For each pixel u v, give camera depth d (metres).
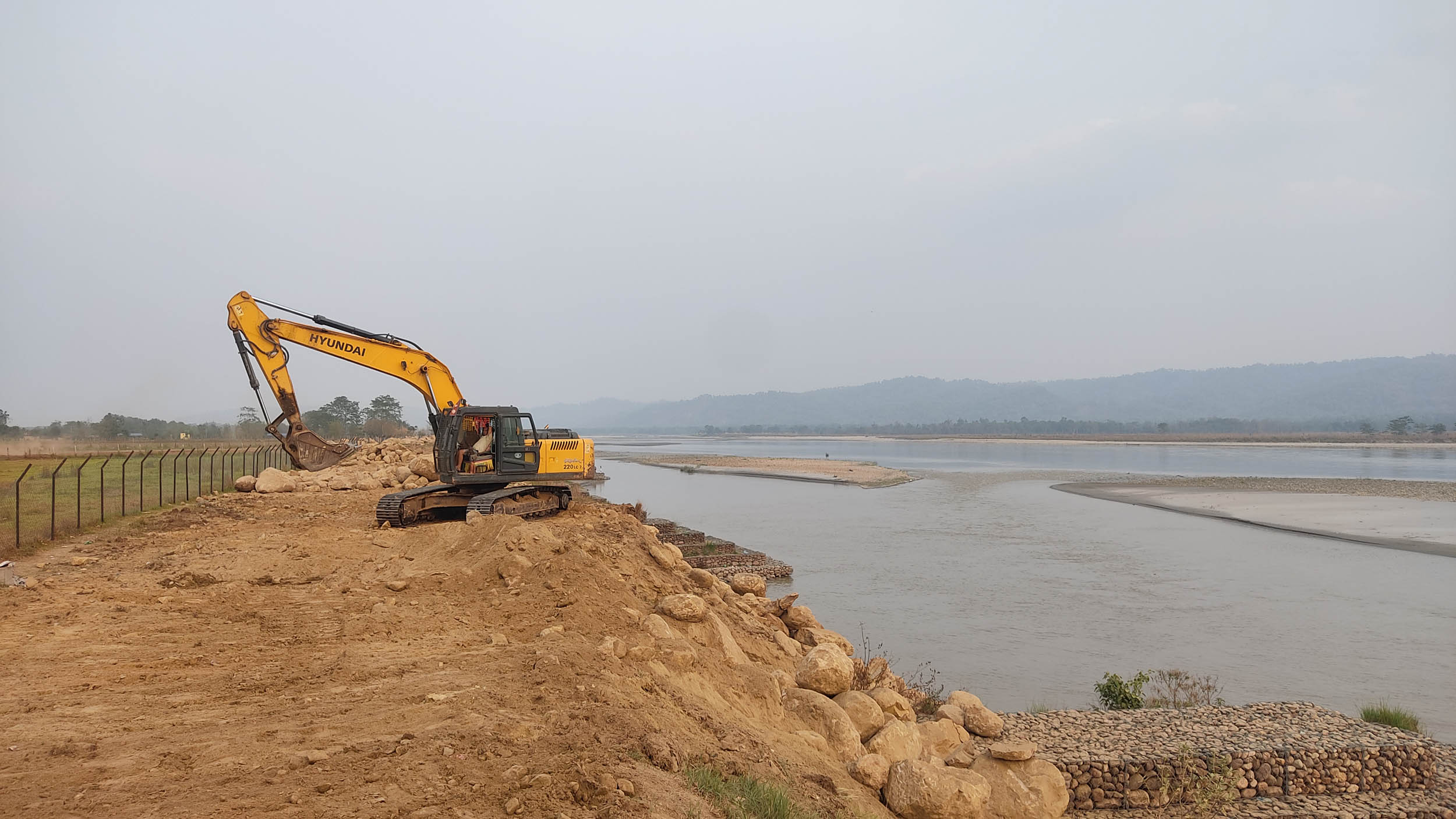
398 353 24.31
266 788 5.49
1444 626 23.78
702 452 182.88
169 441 81.81
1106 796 11.95
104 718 7.34
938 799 8.99
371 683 8.39
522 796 5.29
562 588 11.93
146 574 15.19
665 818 5.38
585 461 22.23
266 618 11.53
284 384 25.38
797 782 7.81
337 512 26.12
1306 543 39.25
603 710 7.18
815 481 81.62
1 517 23.45
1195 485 70.00
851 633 23.17
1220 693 18.08
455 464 20.55
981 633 23.22
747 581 17.31
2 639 10.39
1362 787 12.54
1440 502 54.56
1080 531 43.94
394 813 5.07
